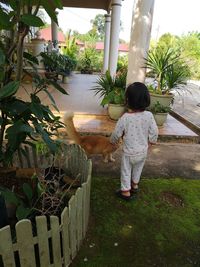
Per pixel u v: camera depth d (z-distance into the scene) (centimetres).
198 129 450
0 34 161
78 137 258
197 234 193
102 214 209
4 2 144
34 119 164
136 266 164
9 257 128
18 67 149
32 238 133
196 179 276
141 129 205
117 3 538
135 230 194
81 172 215
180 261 170
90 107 473
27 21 125
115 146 274
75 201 154
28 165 248
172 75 407
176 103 687
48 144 153
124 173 219
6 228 122
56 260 150
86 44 1780
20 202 155
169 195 242
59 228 143
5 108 151
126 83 403
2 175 211
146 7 353
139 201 229
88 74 1194
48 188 181
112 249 175
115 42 566
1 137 174
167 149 350
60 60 770
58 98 542
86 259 166
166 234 192
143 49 376
